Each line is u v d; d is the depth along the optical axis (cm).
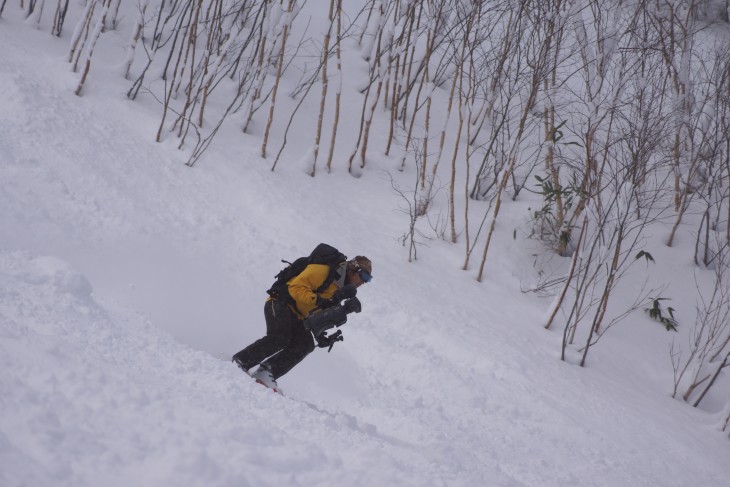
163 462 239
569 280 773
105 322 379
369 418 513
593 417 632
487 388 627
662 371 791
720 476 592
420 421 526
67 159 701
